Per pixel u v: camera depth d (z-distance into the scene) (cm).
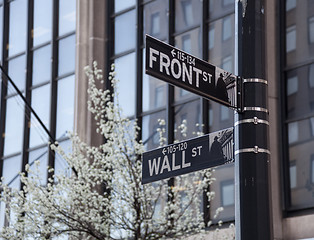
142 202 1237
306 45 1379
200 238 1293
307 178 1323
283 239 1320
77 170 1320
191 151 680
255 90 637
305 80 1368
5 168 2038
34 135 1970
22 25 2122
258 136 625
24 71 2075
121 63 1775
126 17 1797
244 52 646
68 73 1922
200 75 649
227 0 1545
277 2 1438
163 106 1628
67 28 1956
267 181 617
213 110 1520
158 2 1716
